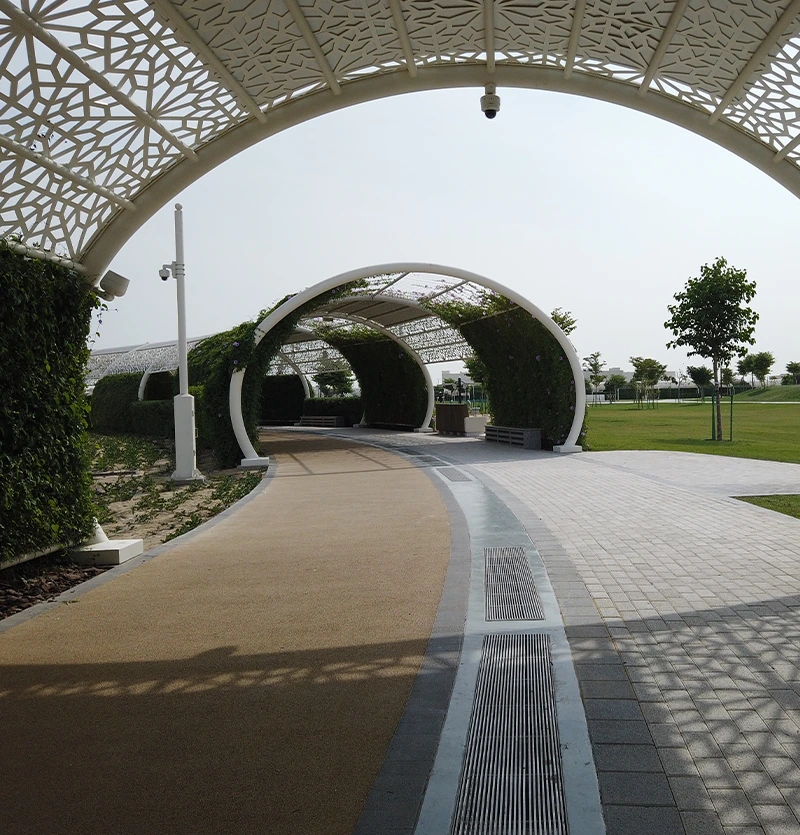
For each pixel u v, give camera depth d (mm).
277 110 5762
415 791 2639
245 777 2773
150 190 6020
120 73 4648
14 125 4602
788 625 4332
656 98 5836
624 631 4312
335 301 20094
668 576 5508
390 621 4652
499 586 5387
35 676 3898
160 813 2543
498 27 5129
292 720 3260
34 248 5754
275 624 4672
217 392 17047
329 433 28375
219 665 3975
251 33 4672
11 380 5609
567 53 5438
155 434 24734
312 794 2637
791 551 6215
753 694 3393
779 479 10914
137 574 6168
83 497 6730
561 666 3797
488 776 2729
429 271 16953
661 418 32344
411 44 5328
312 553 6777
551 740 2994
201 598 5355
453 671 3785
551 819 2436
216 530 8219
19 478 5695
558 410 17375
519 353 19156
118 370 32000
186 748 3023
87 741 3117
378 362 29734
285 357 34281
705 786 2617
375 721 3225
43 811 2580
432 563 6188
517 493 10227
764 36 4754
